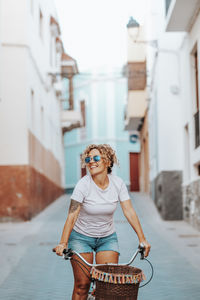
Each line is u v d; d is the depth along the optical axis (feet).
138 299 20.63
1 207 57.26
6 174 57.57
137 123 93.50
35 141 64.69
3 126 57.98
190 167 49.62
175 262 29.58
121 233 43.27
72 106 106.32
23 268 28.19
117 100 131.44
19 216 57.00
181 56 54.49
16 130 57.98
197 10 42.57
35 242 39.29
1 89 58.08
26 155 57.93
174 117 57.88
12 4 58.90
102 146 14.69
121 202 15.03
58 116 101.71
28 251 34.63
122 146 130.41
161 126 57.93
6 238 42.50
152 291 22.12
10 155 57.77
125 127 99.96
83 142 134.31
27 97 58.90
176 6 42.06
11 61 58.44
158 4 59.00
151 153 76.13
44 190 73.00
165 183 56.80
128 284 12.13
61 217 60.90
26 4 59.16
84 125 134.72
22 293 21.83
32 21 64.64
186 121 51.67
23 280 24.79
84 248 14.78
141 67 81.46
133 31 59.88
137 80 82.38
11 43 58.49
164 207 56.18
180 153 57.21
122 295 12.10
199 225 45.70
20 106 58.23
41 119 73.61
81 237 14.88
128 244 36.47
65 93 135.54
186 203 53.21
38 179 66.18
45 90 78.64
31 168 59.62
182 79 53.98
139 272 12.84
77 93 137.18
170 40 57.47
